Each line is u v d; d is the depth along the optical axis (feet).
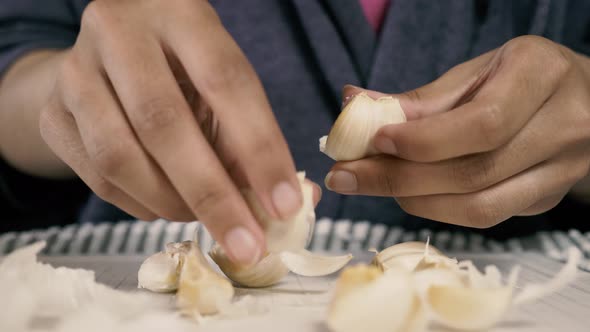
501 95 0.75
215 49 0.69
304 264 0.80
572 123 0.81
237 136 0.67
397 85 1.44
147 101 0.68
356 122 0.79
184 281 0.67
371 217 1.45
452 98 0.85
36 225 1.53
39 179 1.49
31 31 1.57
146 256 1.10
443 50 1.51
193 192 0.68
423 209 0.86
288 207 0.67
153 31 0.73
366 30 1.46
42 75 1.34
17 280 0.66
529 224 1.50
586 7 1.69
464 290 0.61
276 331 0.62
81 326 0.60
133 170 0.73
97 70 0.75
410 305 0.58
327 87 1.50
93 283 0.67
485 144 0.75
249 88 0.68
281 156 0.67
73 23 1.68
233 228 0.67
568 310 0.70
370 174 0.81
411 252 0.82
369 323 0.57
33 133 1.36
